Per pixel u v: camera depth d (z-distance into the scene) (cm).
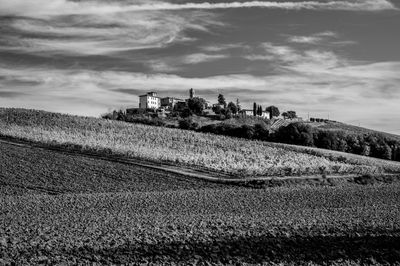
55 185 4944
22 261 1886
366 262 2111
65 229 2578
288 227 2717
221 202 4172
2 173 5341
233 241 2308
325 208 3941
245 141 9506
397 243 2431
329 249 2259
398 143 11600
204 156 7312
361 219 3155
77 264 1880
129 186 5072
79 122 9750
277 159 7850
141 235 2392
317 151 9300
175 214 3394
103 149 6694
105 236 2356
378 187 5975
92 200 4097
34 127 8812
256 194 4816
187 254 2073
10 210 3469
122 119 13912
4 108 10631
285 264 2002
